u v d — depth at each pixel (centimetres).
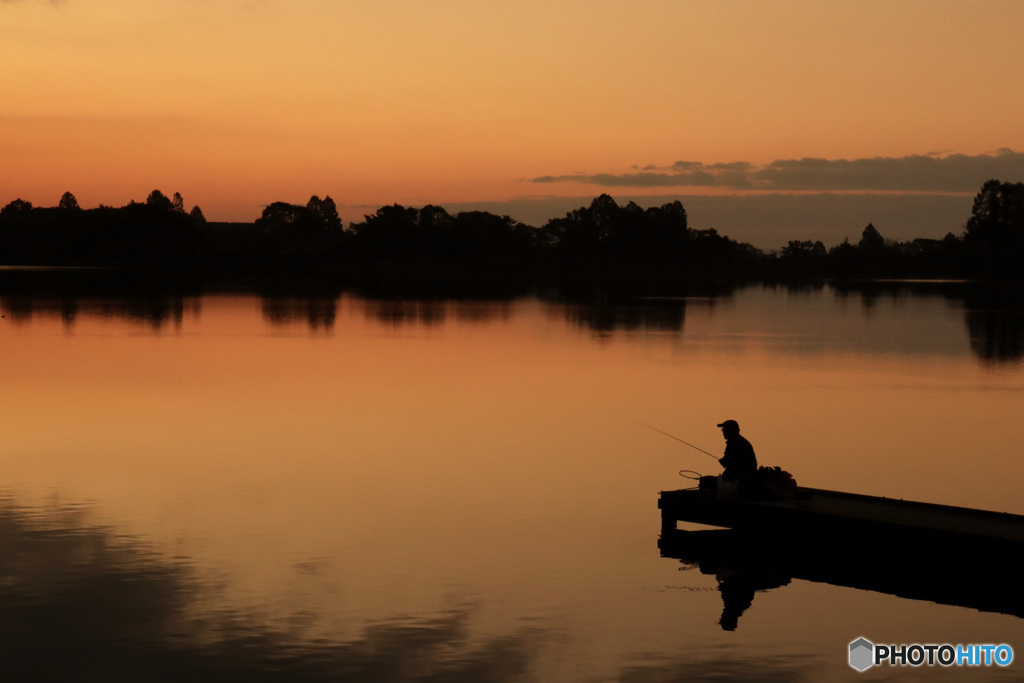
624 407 2950
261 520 1653
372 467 2069
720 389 3388
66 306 7850
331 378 3569
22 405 2886
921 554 1384
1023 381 3688
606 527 1634
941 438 2473
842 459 2212
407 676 1085
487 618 1244
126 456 2158
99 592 1311
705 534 1600
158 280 14175
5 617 1228
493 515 1697
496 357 4388
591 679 1087
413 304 8875
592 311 8075
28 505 1738
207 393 3159
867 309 8725
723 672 1109
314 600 1292
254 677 1080
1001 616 1269
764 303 9719
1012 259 18075
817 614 1270
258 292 10894
